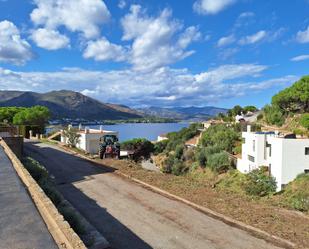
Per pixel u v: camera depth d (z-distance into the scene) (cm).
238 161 4641
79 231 934
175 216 1203
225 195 1530
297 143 3497
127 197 1479
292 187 3228
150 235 1023
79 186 1709
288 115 7156
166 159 6225
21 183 1059
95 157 3056
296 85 7225
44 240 609
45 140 4959
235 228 1088
